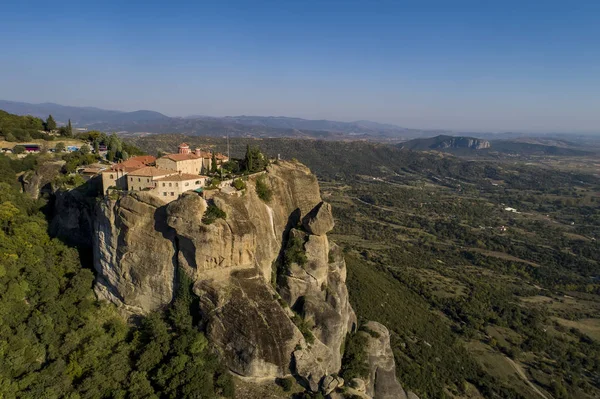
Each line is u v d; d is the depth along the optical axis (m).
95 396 56.94
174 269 70.31
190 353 63.22
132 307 72.56
